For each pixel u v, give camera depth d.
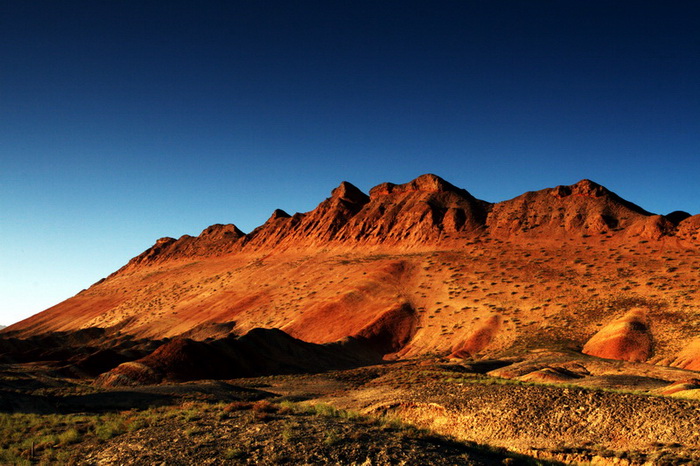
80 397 33.31
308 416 17.77
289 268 135.38
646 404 19.19
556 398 21.45
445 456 13.41
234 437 14.79
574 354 54.59
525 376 40.88
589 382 36.19
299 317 96.56
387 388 35.81
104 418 21.28
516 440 19.23
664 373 40.47
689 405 18.44
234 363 58.16
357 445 13.60
